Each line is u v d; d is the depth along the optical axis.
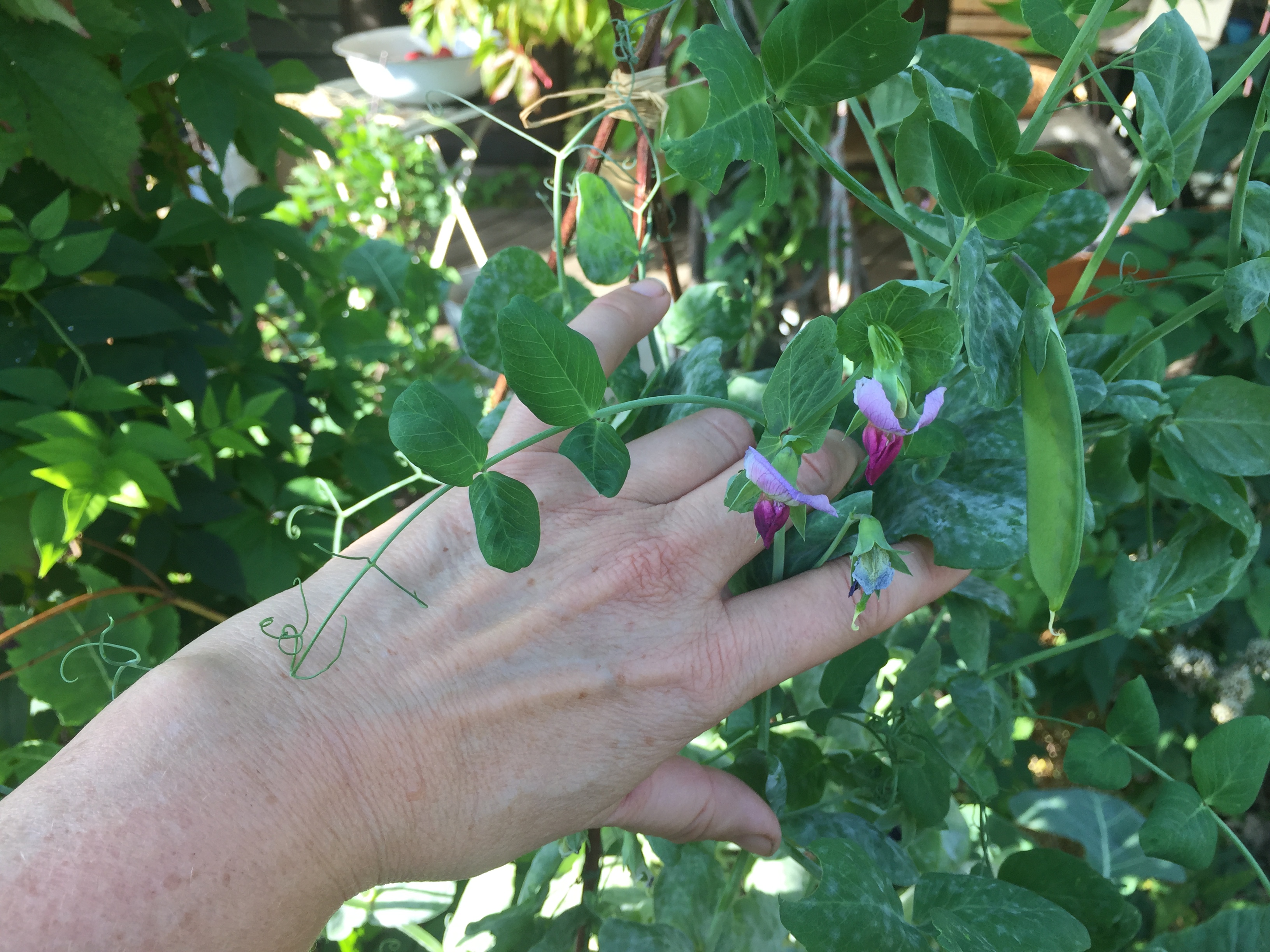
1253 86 0.58
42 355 0.49
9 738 0.44
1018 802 0.46
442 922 0.40
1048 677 0.72
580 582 0.24
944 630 0.57
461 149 2.47
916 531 0.26
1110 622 0.32
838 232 0.82
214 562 0.50
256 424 0.52
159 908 0.19
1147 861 0.43
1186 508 0.63
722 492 0.25
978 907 0.25
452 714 0.23
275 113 0.55
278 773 0.21
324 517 0.58
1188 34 0.24
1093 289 0.66
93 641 0.40
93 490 0.42
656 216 0.34
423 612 0.24
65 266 0.46
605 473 0.22
